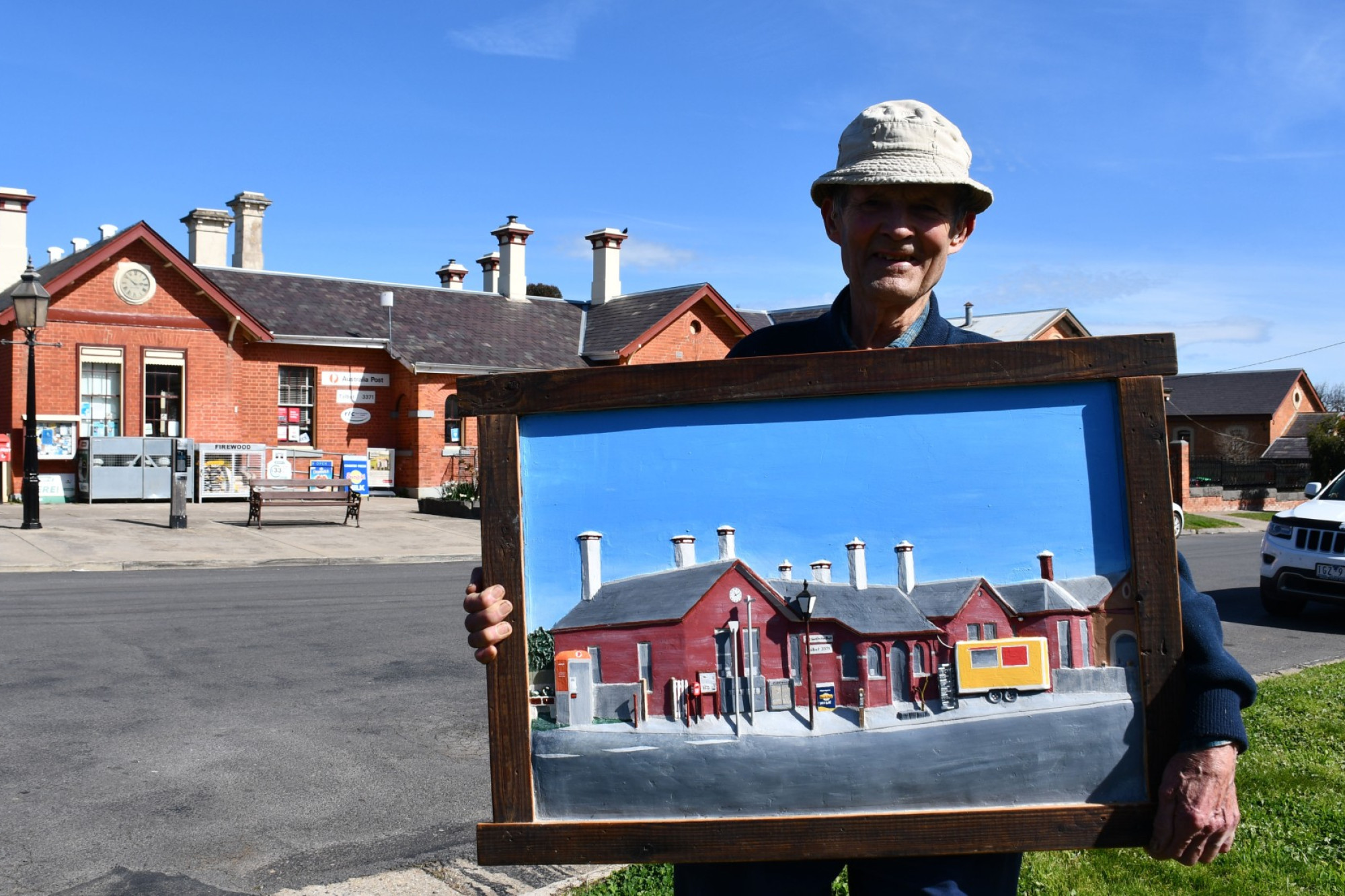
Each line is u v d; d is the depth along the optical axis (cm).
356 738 614
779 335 286
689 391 228
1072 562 221
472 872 427
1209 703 211
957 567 223
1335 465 4009
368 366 2758
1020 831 213
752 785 219
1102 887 386
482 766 567
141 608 1073
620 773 221
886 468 227
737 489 228
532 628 226
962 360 224
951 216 252
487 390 230
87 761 564
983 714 219
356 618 1027
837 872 239
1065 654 219
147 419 2450
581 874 419
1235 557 1945
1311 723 607
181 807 499
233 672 777
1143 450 218
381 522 2172
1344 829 440
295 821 484
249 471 2520
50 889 410
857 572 225
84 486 2323
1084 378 221
